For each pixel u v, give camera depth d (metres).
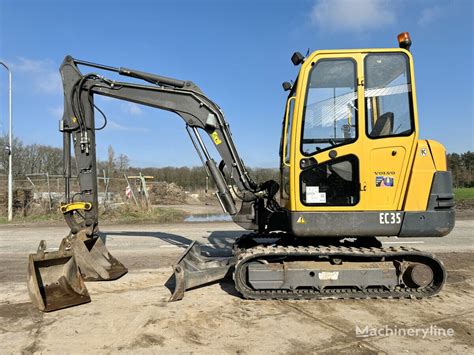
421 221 4.95
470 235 10.29
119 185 23.95
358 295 4.99
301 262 5.09
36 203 17.03
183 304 4.91
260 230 5.84
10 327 4.21
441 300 4.99
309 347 3.68
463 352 3.57
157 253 8.11
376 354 3.53
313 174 5.09
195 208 22.53
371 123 5.04
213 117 5.91
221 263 5.93
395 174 5.00
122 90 6.11
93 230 6.13
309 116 5.12
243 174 5.89
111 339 3.89
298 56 5.41
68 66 6.12
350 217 5.00
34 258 4.93
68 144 6.16
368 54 5.09
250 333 4.01
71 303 4.85
